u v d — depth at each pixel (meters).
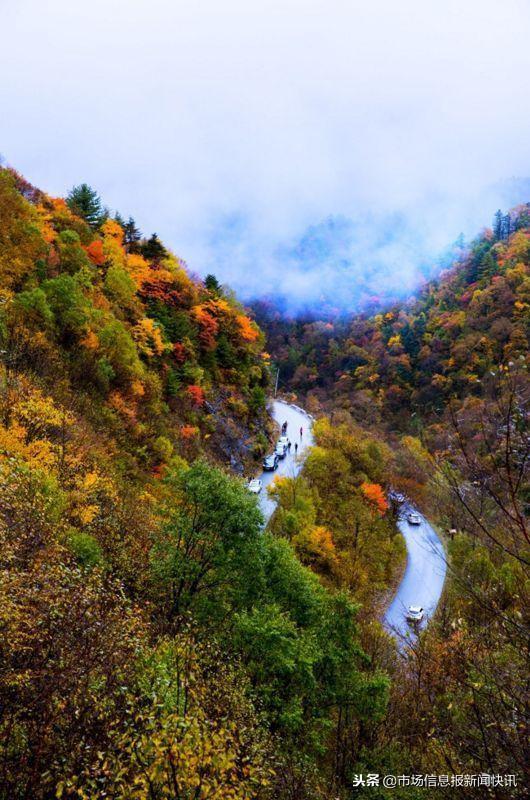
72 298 29.55
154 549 15.99
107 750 6.31
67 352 28.17
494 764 5.11
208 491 15.78
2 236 29.11
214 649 11.16
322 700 15.41
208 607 14.88
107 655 7.45
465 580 5.14
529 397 3.82
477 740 5.64
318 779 11.62
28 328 25.23
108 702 6.84
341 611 16.86
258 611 13.96
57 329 27.98
